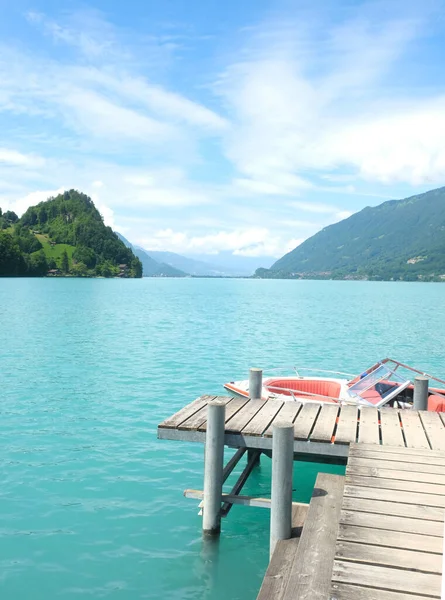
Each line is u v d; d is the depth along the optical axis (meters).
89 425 14.59
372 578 5.11
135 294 99.75
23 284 142.25
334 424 9.38
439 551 5.56
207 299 87.94
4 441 13.15
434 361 27.58
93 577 7.54
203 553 8.20
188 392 18.92
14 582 7.39
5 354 26.86
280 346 31.84
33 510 9.46
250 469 10.30
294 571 5.97
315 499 7.50
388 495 6.81
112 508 9.60
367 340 35.25
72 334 35.38
